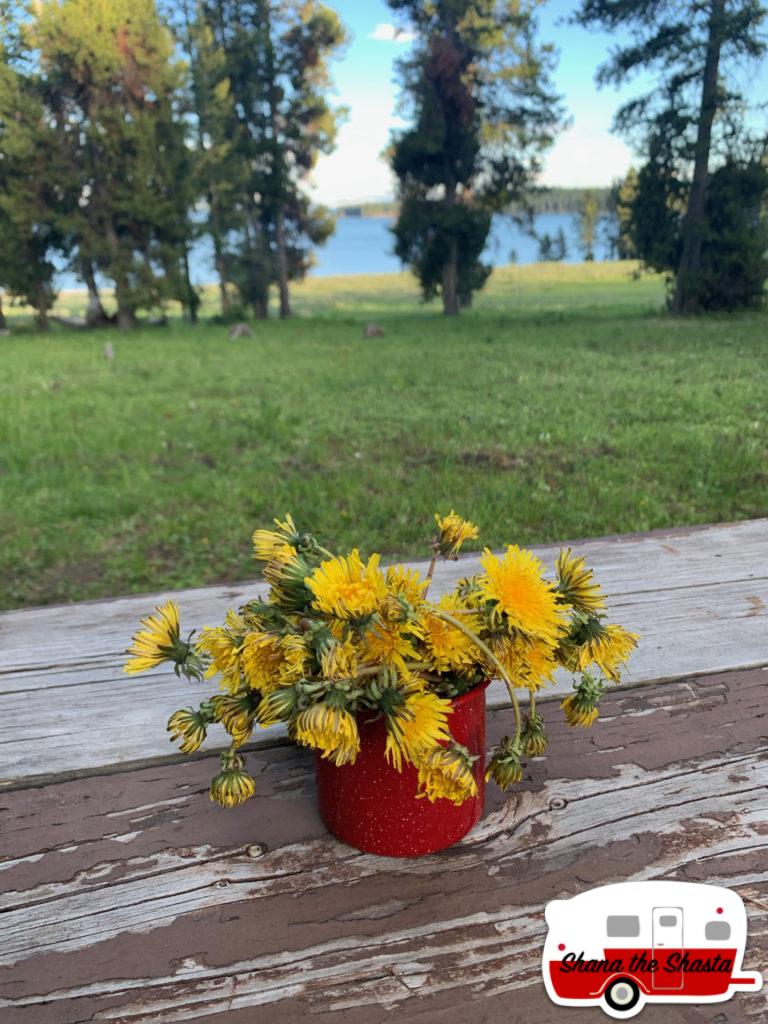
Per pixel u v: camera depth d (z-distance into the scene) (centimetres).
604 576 225
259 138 2958
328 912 113
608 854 122
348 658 97
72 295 5303
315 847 124
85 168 2588
